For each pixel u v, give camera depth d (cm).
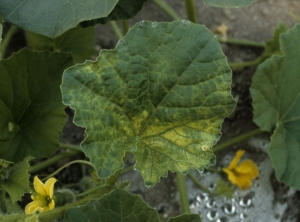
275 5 80
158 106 51
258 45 76
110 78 50
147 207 51
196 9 79
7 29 75
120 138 51
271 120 63
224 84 50
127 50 50
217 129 51
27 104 60
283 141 63
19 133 60
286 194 72
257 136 73
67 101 49
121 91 50
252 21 79
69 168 71
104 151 50
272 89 63
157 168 51
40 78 60
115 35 77
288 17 80
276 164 62
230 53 76
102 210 52
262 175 73
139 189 71
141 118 52
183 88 50
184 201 66
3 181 55
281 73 63
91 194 56
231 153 73
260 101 62
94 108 50
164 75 50
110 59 50
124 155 51
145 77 50
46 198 55
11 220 51
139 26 50
